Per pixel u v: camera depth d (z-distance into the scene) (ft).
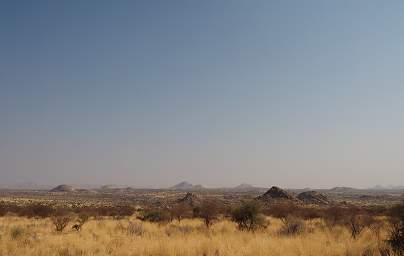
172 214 154.92
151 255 56.08
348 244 59.41
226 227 105.91
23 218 156.15
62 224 104.73
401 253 50.85
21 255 55.21
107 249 60.23
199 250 57.67
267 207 218.79
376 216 131.85
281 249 56.24
